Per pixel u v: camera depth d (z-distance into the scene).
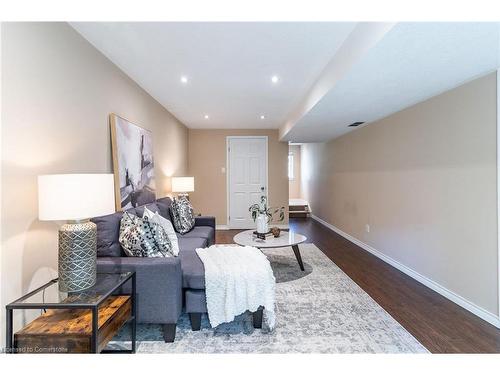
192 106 4.22
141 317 1.91
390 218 3.66
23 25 1.56
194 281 2.06
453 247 2.57
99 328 1.40
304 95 3.62
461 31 1.54
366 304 2.52
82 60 2.15
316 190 7.44
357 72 2.14
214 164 6.18
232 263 2.21
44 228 1.74
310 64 2.67
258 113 4.71
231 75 2.96
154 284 1.90
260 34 2.12
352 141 4.91
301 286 2.94
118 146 2.66
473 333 2.05
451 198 2.59
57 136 1.87
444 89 2.58
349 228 5.09
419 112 3.03
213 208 6.20
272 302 2.08
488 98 2.19
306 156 8.62
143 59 2.57
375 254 4.09
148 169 3.49
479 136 2.28
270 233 3.70
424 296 2.69
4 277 1.45
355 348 1.87
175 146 4.96
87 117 2.23
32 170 1.64
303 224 6.78
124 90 2.89
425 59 1.91
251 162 6.23
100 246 2.05
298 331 2.08
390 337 2.00
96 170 2.36
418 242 3.08
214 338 1.99
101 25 2.00
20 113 1.55
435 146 2.79
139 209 2.79
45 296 1.72
